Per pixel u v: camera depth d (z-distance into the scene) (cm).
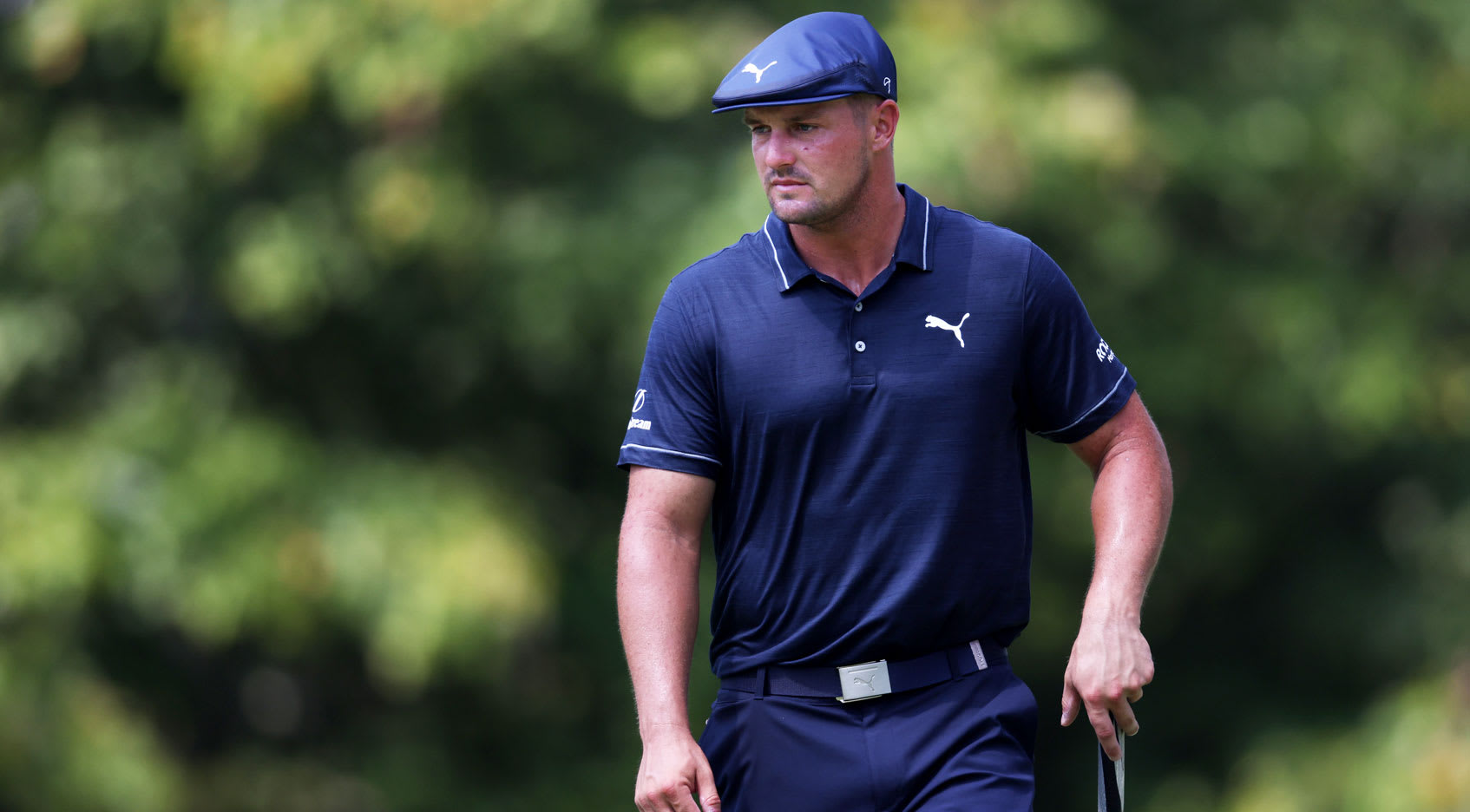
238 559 2748
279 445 2919
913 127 2708
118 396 3073
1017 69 2916
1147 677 923
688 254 2781
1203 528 3569
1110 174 2925
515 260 2938
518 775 3256
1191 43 3434
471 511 2939
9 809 2558
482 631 2759
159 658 3203
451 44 2703
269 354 3225
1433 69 3456
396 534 2831
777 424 962
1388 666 3612
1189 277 3406
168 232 3041
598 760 3272
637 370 2959
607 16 2953
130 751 2678
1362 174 3409
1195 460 3600
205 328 3173
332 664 3306
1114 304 3284
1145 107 3194
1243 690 3762
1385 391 3256
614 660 3275
